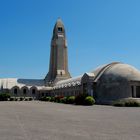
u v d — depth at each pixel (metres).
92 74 66.31
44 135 13.20
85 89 68.75
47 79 129.12
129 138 12.38
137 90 59.84
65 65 127.50
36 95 127.00
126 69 61.66
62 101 66.56
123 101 49.25
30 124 17.95
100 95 62.81
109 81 61.50
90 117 23.45
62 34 128.62
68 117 23.44
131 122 19.25
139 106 47.19
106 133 13.93
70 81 93.44
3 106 45.06
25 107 41.53
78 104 53.50
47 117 23.41
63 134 13.55
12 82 131.75
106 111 31.98
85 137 12.62
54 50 128.00
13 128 15.84
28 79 137.25
